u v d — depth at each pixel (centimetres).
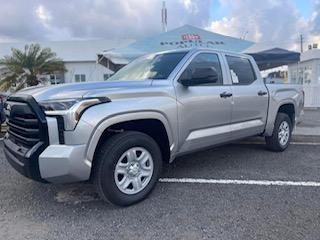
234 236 308
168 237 308
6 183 459
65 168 325
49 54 2345
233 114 497
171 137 408
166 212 361
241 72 536
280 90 612
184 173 499
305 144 717
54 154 325
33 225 335
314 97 1780
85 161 333
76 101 333
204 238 305
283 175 487
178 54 464
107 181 354
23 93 372
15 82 2266
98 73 2873
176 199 396
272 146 621
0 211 369
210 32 1062
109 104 349
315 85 1780
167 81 414
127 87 377
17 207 379
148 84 398
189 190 426
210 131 463
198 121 441
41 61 2288
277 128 609
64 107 330
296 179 468
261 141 728
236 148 664
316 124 1051
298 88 682
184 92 423
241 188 432
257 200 391
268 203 382
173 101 407
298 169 518
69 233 318
